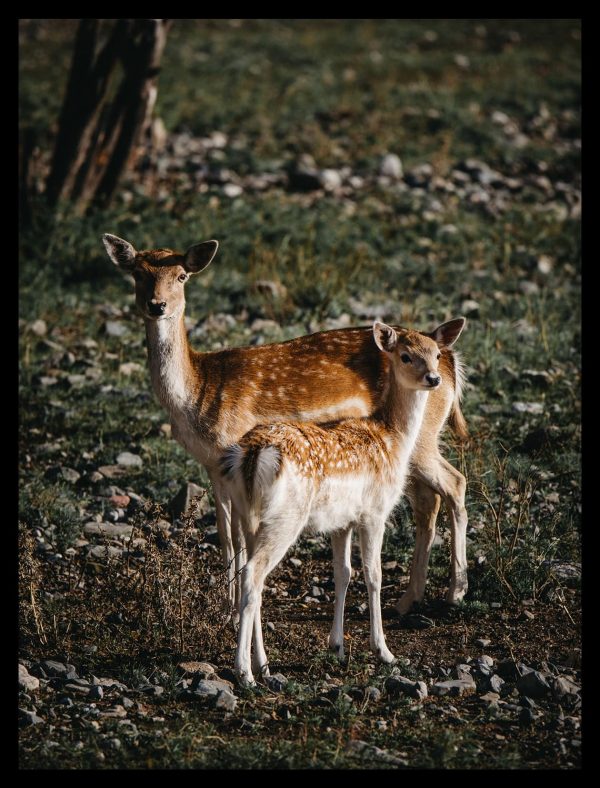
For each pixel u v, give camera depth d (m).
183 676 14.77
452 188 42.69
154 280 17.11
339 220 37.41
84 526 19.75
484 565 18.34
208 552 19.03
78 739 13.02
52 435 23.52
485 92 56.34
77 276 33.16
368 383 17.86
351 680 14.55
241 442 14.90
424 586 17.41
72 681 14.47
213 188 40.31
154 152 42.78
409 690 14.37
